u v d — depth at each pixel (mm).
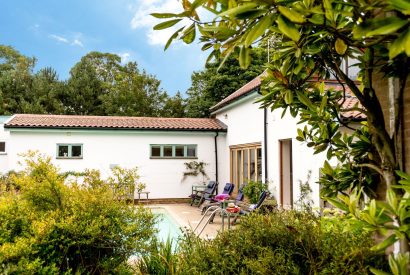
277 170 12164
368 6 1467
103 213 4395
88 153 16188
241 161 15766
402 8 1175
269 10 1443
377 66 2199
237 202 11727
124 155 16578
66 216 4250
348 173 2953
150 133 16844
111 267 4324
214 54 2314
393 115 2658
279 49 2385
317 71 2783
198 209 14562
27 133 15602
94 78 36438
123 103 32406
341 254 2840
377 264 2783
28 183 4422
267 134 12961
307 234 3166
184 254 4070
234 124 16391
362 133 3096
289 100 2590
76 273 3977
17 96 34750
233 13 1391
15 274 3443
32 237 3914
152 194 16719
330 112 3119
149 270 4301
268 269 2854
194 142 17344
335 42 2020
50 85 35500
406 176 1657
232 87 26359
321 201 9375
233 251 3264
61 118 17297
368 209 1715
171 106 32125
